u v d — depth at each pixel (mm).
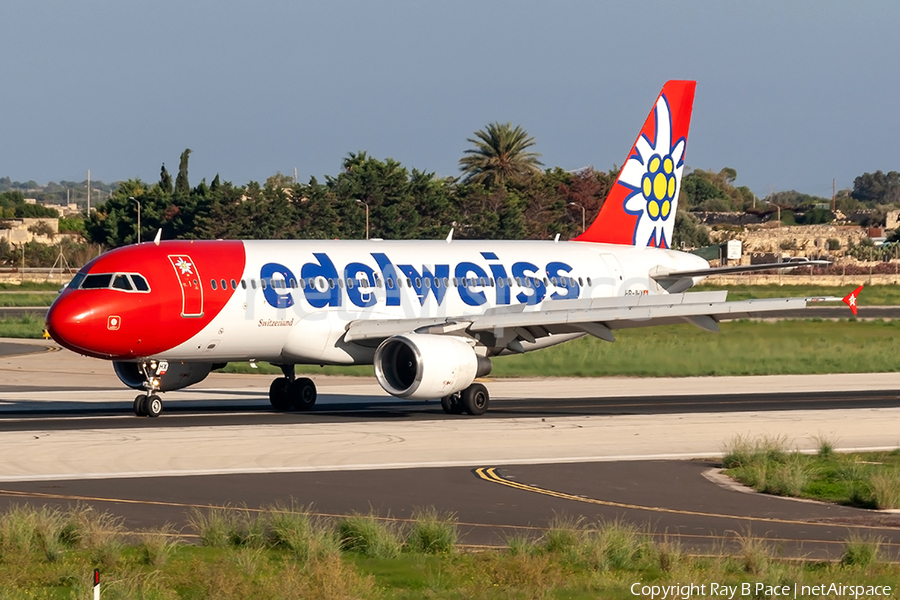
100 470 97250
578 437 120938
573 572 64500
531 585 60812
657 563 66562
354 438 118188
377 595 58688
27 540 67562
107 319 129125
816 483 96375
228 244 143625
